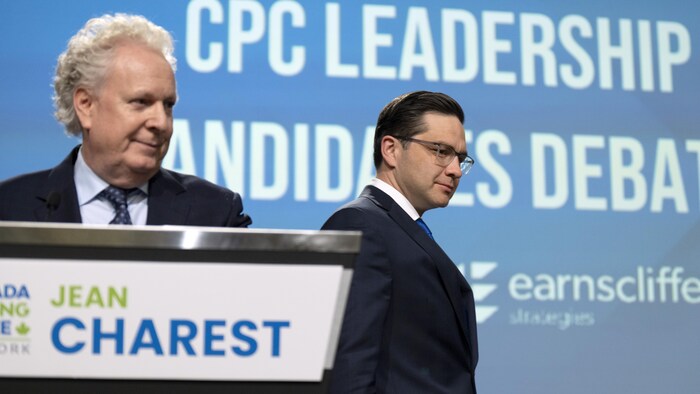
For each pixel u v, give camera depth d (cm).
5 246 99
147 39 162
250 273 101
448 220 360
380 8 369
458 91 370
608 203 372
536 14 380
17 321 100
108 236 100
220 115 352
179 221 165
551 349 357
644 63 385
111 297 100
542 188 368
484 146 367
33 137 340
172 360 101
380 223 196
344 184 357
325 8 366
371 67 365
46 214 159
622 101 381
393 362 189
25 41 344
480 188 364
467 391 196
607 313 363
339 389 181
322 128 358
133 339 100
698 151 382
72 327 100
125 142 156
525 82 374
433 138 207
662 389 361
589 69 380
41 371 100
